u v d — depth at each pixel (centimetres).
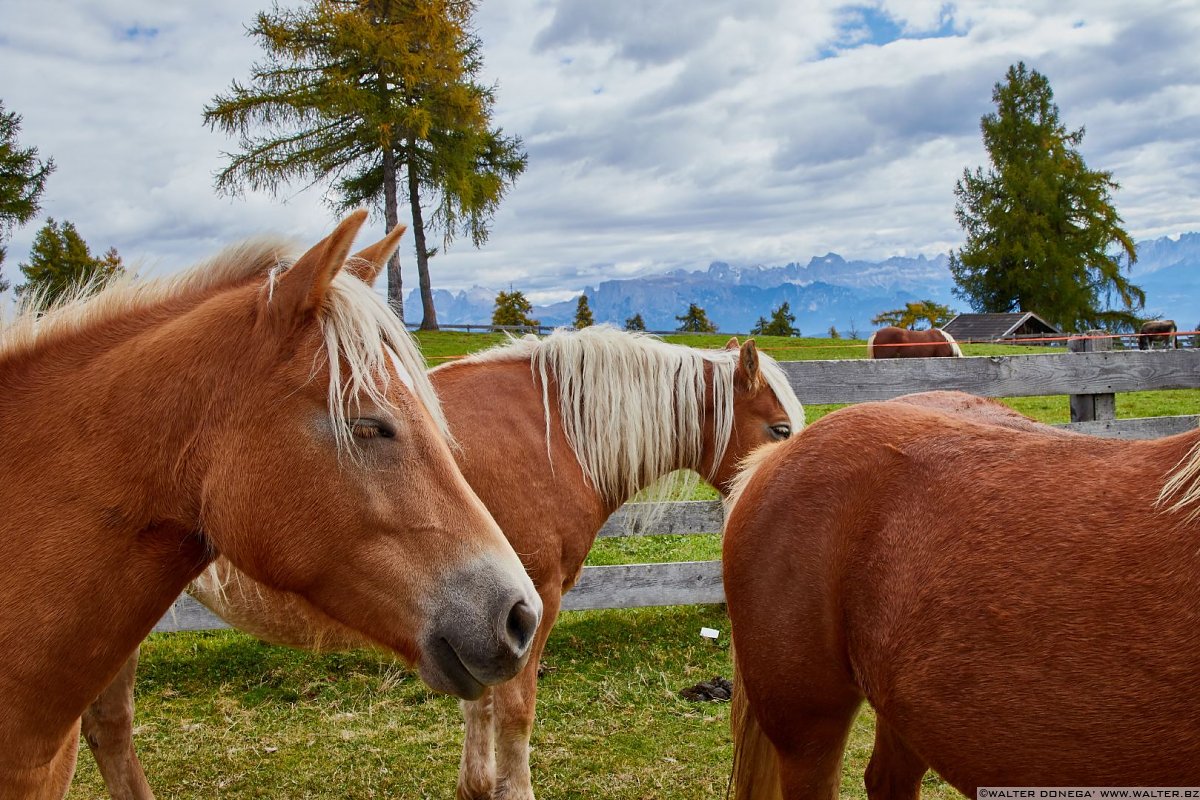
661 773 363
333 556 164
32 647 157
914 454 199
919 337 1747
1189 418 530
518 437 315
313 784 359
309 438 161
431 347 2011
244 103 2280
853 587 195
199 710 428
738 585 226
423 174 2622
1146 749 151
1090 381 534
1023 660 163
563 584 330
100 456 163
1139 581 155
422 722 416
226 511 161
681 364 366
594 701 434
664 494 388
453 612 160
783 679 215
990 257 3859
